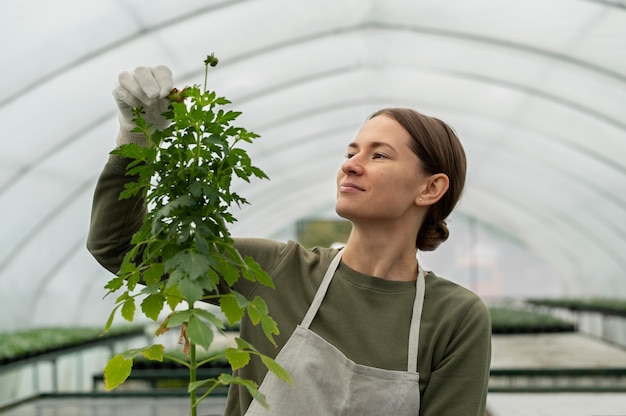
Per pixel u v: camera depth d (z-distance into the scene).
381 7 7.50
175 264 1.34
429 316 1.86
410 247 1.95
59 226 10.51
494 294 26.83
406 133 1.87
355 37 8.52
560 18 7.34
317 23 7.82
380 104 12.16
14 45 6.18
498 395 5.12
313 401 1.72
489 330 1.86
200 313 1.29
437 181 1.90
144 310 1.43
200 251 1.37
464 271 26.94
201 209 1.48
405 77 10.59
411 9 7.58
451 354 1.82
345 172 1.88
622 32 7.34
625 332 11.55
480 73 9.78
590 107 9.91
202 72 8.44
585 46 7.93
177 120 1.45
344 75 10.22
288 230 27.67
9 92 6.80
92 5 6.02
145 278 1.51
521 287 26.73
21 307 11.13
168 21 6.79
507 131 12.82
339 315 1.85
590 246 19.17
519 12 7.38
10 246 9.94
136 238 1.50
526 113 11.30
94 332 10.45
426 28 8.15
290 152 14.57
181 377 6.48
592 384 6.97
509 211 21.36
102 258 1.87
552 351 8.85
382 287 1.88
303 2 7.16
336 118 12.65
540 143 12.84
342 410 1.72
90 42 6.60
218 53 7.95
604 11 6.95
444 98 11.52
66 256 11.62
